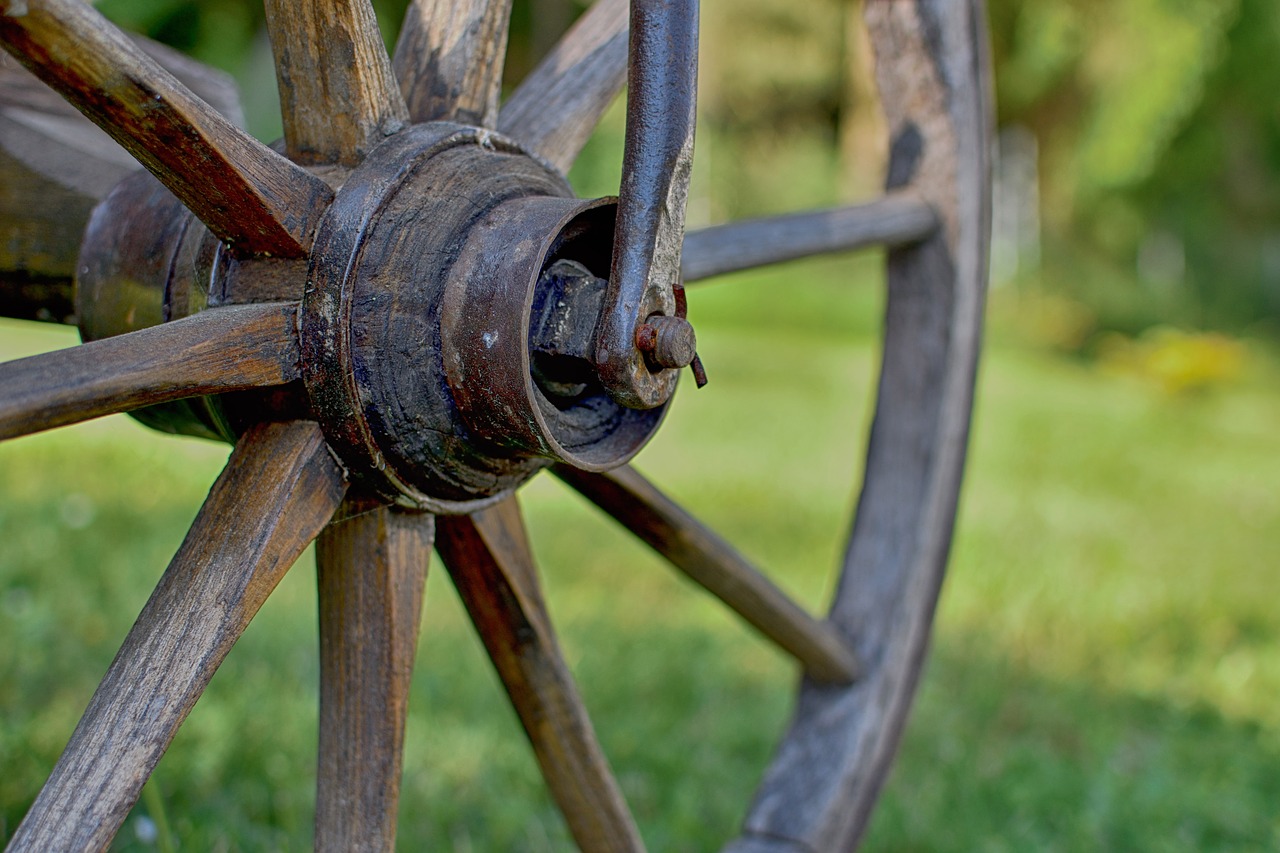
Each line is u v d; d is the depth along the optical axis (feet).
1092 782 6.89
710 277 5.21
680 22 4.34
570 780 4.95
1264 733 7.89
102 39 4.06
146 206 4.55
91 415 4.06
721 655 8.74
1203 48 33.45
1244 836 6.48
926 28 5.70
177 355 4.16
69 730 6.21
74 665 7.02
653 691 8.01
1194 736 7.84
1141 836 6.39
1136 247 44.39
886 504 5.82
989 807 6.74
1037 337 40.45
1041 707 8.12
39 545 8.91
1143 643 9.61
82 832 4.12
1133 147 34.76
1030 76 40.01
